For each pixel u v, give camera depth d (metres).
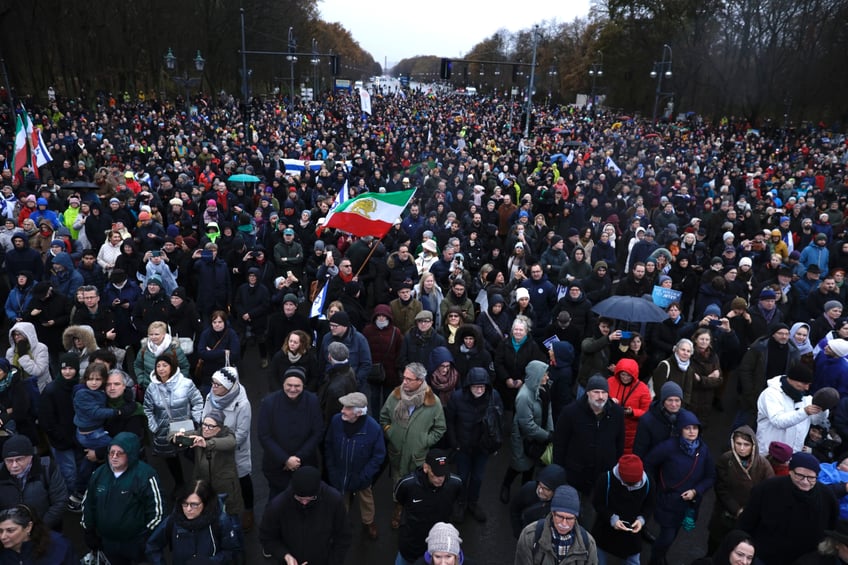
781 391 5.90
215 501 4.33
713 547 5.36
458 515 6.07
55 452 5.74
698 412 6.95
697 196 19.69
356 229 9.59
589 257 12.35
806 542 4.52
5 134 27.02
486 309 8.25
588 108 79.06
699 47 54.03
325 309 8.45
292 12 69.00
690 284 10.74
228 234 10.99
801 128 50.44
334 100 74.75
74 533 5.73
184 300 8.05
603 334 7.13
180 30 51.47
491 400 5.77
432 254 10.64
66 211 12.60
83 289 7.75
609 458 5.38
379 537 5.90
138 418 5.69
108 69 50.12
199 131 35.00
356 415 5.20
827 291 9.59
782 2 46.94
